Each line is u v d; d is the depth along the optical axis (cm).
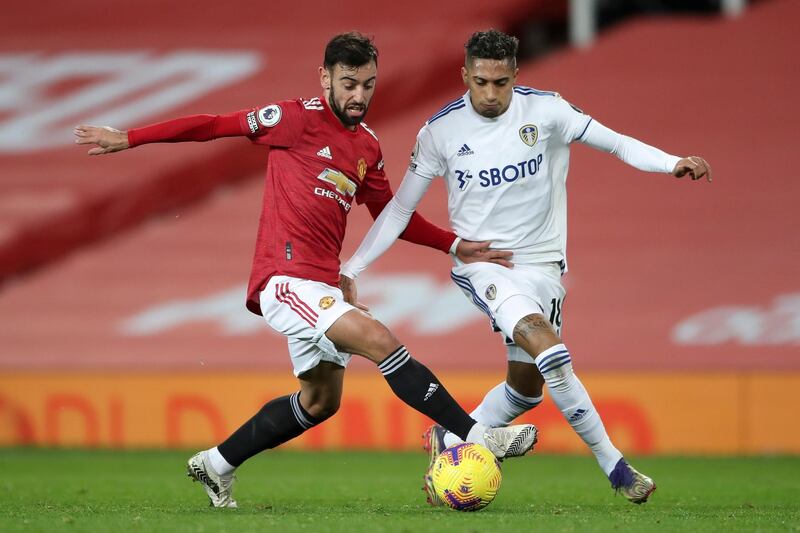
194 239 6009
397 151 6241
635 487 2025
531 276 2194
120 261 5912
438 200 5922
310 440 4412
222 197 6328
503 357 4956
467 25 6900
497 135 2162
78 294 5712
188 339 5312
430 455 2164
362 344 1917
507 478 3256
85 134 1945
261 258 2030
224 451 2080
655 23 7025
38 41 7469
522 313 2056
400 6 7206
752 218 5638
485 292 2152
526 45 7331
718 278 5303
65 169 6469
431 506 2089
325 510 2016
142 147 6550
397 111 6606
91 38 7456
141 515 1892
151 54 7275
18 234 6188
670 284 5300
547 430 4275
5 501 2352
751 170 5903
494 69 2084
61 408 4569
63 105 6925
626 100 6412
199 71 7075
